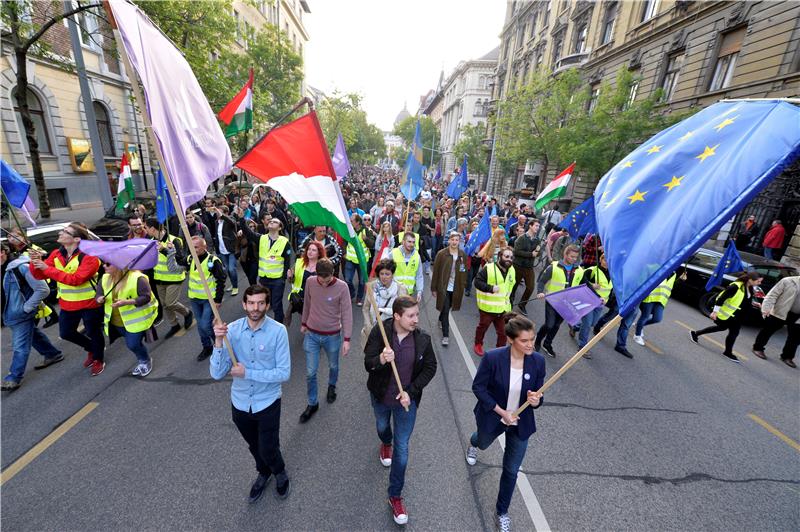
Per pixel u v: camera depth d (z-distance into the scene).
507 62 35.72
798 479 3.49
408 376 2.77
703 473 3.49
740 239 12.68
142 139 18.97
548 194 9.39
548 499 3.09
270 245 5.68
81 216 13.67
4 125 12.79
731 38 13.16
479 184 41.62
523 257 7.34
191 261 4.71
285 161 3.39
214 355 2.47
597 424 4.13
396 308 2.67
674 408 4.56
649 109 13.47
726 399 4.86
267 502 2.88
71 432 3.48
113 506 2.77
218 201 8.78
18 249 4.62
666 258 2.10
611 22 20.17
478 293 5.36
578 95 17.27
